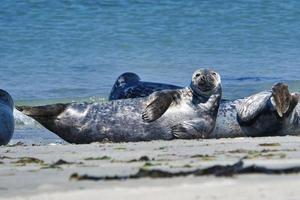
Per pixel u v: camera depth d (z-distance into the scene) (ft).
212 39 363.56
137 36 367.86
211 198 78.02
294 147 135.23
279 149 130.62
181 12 401.90
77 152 137.80
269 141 150.61
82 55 335.88
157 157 122.31
